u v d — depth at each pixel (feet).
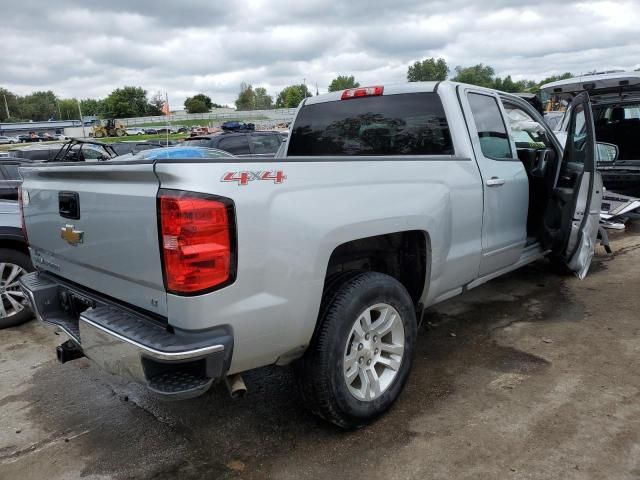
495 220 13.48
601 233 21.29
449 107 12.85
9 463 9.64
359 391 9.85
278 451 9.64
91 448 10.02
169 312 7.84
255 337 8.19
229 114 306.55
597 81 24.90
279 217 8.20
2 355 14.40
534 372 12.07
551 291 17.62
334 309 9.20
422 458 9.18
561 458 8.97
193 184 7.47
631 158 29.04
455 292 13.07
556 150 17.02
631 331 14.11
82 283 9.88
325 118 15.31
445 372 12.28
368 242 10.66
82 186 9.29
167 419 10.91
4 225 15.81
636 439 9.39
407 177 10.64
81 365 13.64
